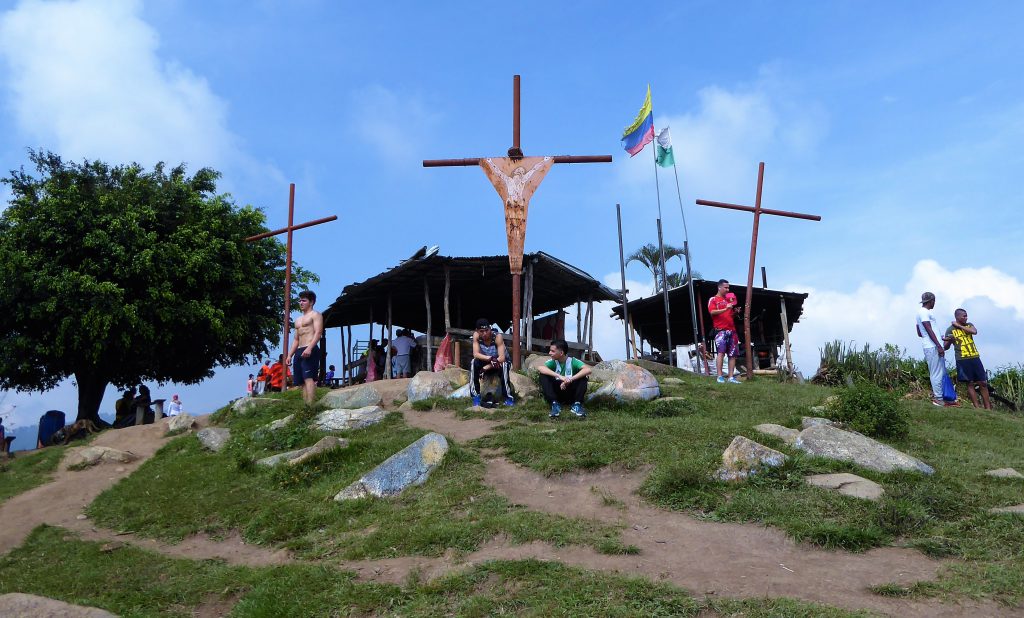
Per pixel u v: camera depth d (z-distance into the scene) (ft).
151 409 61.87
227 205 73.56
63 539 26.48
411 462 26.07
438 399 39.22
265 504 26.25
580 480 24.93
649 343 91.81
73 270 61.16
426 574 17.61
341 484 26.37
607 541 18.60
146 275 62.28
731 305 50.75
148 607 18.45
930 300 44.60
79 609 15.34
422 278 66.13
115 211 63.98
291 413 40.19
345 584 17.26
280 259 79.82
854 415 31.17
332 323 81.30
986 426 36.11
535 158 46.73
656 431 29.27
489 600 15.30
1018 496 21.58
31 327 62.13
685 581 16.11
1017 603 14.40
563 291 74.28
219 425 41.98
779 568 16.87
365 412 36.70
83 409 67.92
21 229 61.00
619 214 67.82
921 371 56.75
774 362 79.05
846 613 13.84
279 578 18.35
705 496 21.79
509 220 46.21
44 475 36.96
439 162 46.65
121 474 35.91
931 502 20.65
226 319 68.49
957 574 15.98
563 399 35.91
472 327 87.61
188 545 24.34
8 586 21.61
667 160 68.64
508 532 19.71
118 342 61.46
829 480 22.52
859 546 18.01
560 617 14.24
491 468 26.45
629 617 14.10
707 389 43.50
